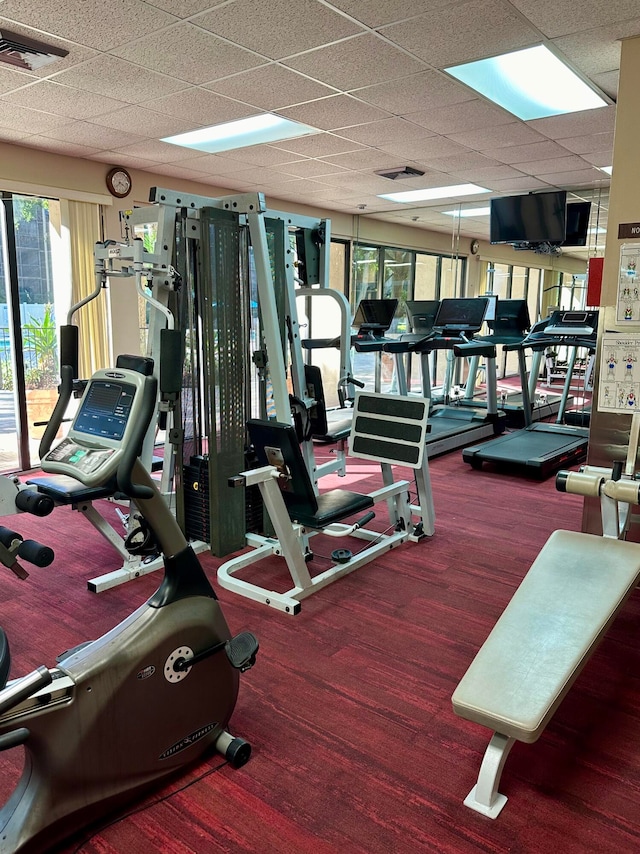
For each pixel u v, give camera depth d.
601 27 2.86
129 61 3.20
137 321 5.85
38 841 1.53
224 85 3.54
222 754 1.98
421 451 3.61
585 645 1.88
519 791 1.86
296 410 3.76
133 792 1.75
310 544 3.91
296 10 2.67
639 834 1.71
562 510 4.56
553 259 6.72
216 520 3.55
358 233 8.43
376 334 6.52
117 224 5.60
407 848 1.66
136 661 1.69
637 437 2.73
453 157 5.27
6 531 1.60
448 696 2.34
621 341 3.13
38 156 4.94
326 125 4.35
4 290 5.09
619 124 3.05
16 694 1.40
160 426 3.49
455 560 3.62
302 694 2.34
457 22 2.80
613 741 2.10
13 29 2.83
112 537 3.29
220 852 1.66
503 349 7.07
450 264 8.09
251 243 3.51
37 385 5.42
